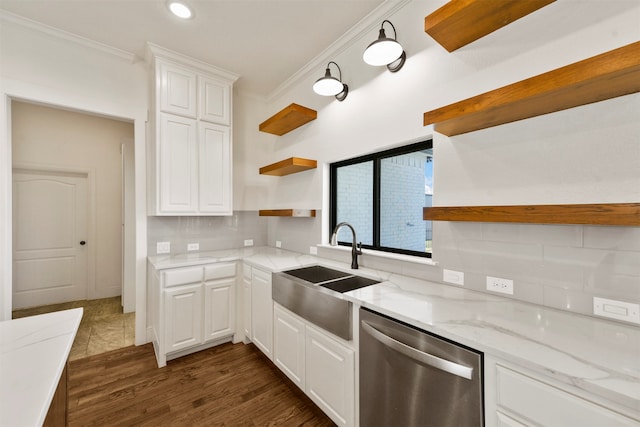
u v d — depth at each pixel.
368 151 2.11
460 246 1.55
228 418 1.68
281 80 3.05
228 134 2.88
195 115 2.66
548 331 1.00
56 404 1.03
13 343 0.96
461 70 1.53
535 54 1.25
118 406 1.77
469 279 1.51
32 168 3.47
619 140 1.05
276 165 2.70
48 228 3.64
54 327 1.09
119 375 2.11
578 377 0.71
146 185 2.66
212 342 2.57
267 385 2.00
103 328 2.96
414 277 1.79
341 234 2.69
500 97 1.10
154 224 2.71
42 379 0.75
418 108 1.75
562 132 1.18
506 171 1.35
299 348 1.82
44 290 3.62
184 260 2.44
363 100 2.15
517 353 0.84
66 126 3.69
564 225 1.19
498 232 1.40
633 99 1.01
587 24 1.12
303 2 1.91
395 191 3.92
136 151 2.62
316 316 1.65
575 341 0.92
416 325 1.11
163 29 2.20
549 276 1.23
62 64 2.29
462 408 0.98
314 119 2.67
